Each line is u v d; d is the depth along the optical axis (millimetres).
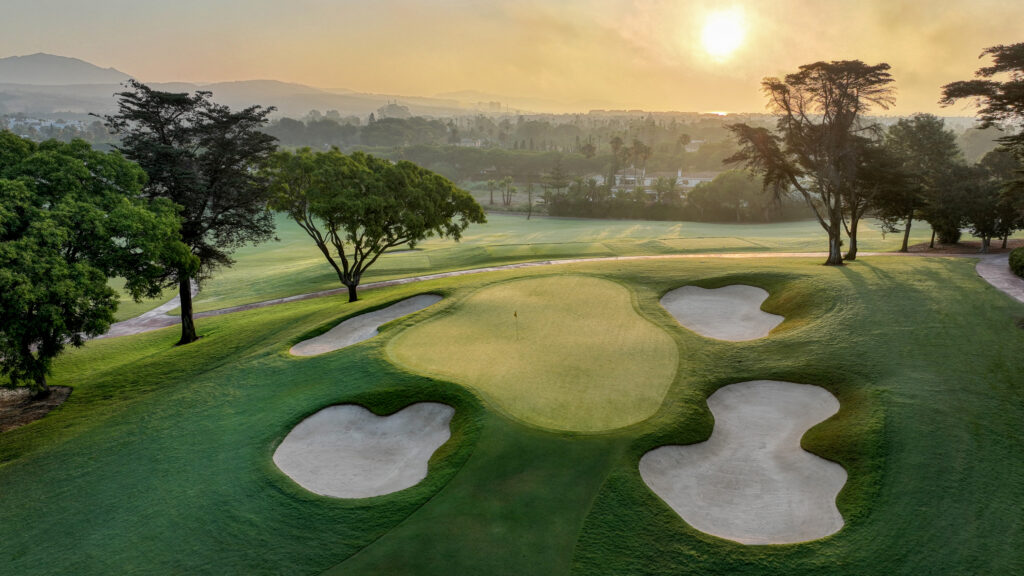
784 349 25438
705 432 19828
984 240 51188
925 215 55844
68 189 25281
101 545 16203
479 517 16094
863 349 24375
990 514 14906
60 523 17375
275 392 25047
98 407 26953
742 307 33781
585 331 29375
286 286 60656
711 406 21766
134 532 16609
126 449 21391
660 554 14719
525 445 18781
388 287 50969
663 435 19250
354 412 22625
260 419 22562
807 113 41500
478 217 48781
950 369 21984
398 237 44938
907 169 52625
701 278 38000
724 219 132875
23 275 20828
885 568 13742
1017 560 13547
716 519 16188
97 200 25859
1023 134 32625
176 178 33406
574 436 19141
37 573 15336
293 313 41875
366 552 15188
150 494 18344
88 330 24547
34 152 26844
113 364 35969
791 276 36469
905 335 25344
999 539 14148
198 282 40750
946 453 17219
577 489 16891
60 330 23391
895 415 19219
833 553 14367
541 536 15344
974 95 30219
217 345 35125
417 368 24891
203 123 36156
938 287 32156
